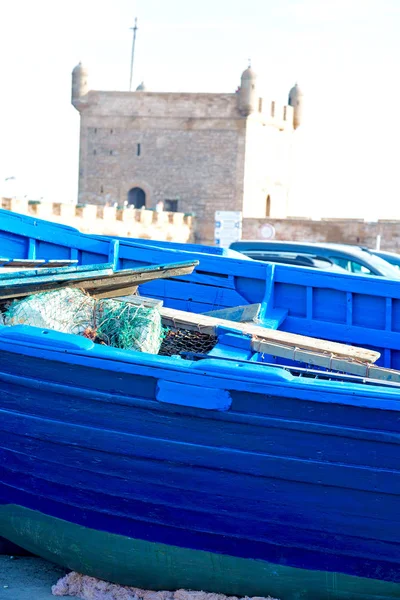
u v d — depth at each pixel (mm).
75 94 61562
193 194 59469
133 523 5797
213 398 5215
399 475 5055
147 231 44906
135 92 60062
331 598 5652
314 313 8508
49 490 5969
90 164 62062
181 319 6930
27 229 9789
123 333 6430
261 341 6457
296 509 5359
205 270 8867
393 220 45344
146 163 60406
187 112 59062
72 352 5453
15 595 5906
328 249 16266
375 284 8164
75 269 6926
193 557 5754
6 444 5973
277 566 5602
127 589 6078
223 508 5508
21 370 5695
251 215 60156
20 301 6516
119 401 5453
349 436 5062
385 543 5301
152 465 5543
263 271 8562
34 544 6277
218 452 5355
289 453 5223
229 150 58438
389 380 6043
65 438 5691
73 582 6129
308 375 6609
